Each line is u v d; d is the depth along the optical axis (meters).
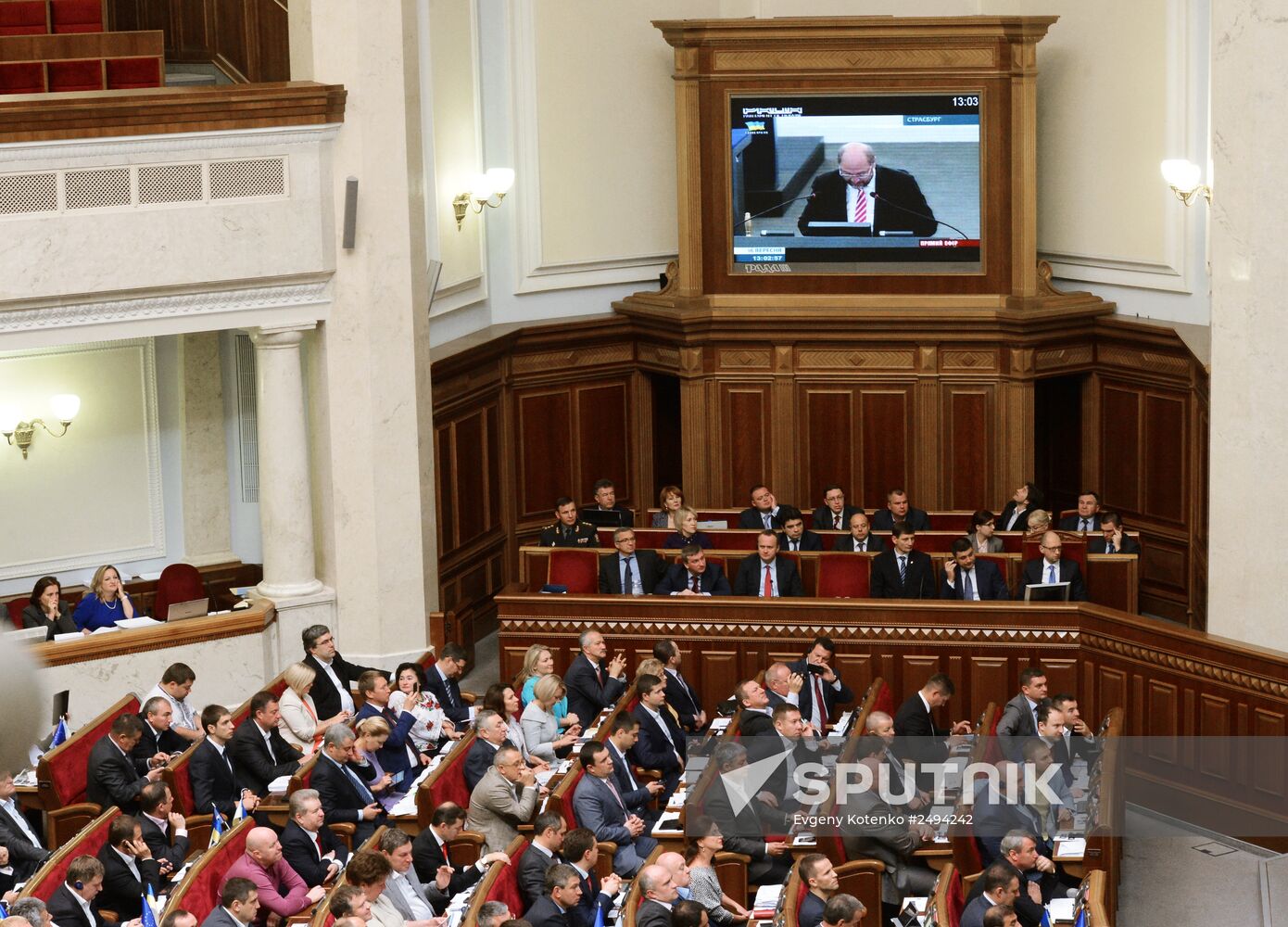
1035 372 30.39
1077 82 30.61
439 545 29.19
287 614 25.22
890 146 30.83
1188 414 28.77
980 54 30.20
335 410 25.16
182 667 20.88
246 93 23.22
